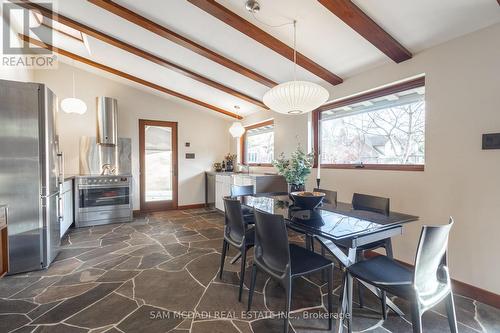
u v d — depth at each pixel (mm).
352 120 3443
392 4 2053
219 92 4824
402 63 2676
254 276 2006
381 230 1764
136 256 3072
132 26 3158
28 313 1941
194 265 2826
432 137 2436
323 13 2336
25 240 2609
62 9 3014
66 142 4848
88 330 1755
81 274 2592
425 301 1424
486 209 2088
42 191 2660
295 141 4258
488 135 2047
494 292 2055
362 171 3158
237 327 1808
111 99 4766
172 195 5918
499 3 1805
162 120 5742
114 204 4660
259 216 1832
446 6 1987
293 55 2992
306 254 1997
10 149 2512
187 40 3166
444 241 1480
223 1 2408
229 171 6262
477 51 2113
